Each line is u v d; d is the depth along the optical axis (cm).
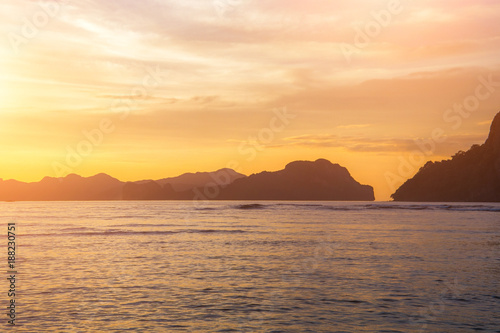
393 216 9756
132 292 1869
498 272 2370
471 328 1372
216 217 9744
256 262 2780
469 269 2469
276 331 1331
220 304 1658
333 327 1375
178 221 8056
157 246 3766
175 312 1543
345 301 1706
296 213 11925
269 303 1673
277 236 4784
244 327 1373
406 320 1452
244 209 15838
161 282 2097
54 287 1973
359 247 3647
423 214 10762
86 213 12050
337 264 2670
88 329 1344
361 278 2197
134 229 5900
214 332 1323
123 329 1348
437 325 1400
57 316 1486
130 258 2973
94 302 1684
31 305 1636
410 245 3784
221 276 2261
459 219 8306
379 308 1599
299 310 1572
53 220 8294
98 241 4209
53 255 3142
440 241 4131
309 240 4303
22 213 11944
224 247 3678
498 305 1645
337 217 9519
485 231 5384
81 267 2567
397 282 2088
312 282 2091
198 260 2873
